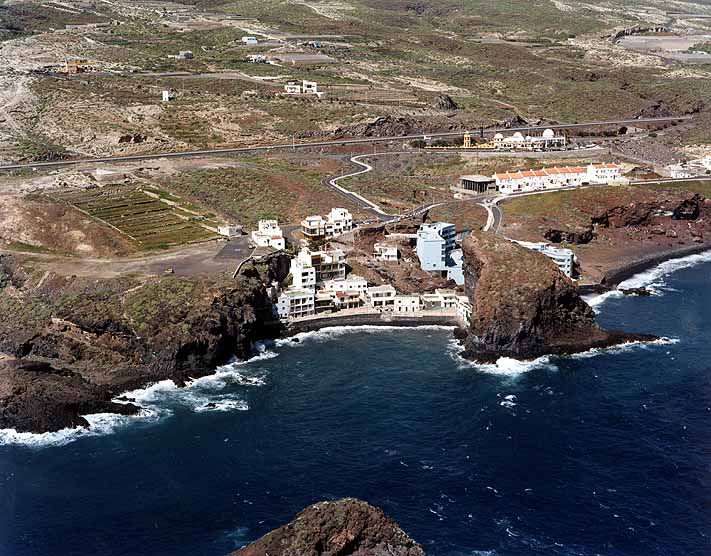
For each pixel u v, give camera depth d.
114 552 149.25
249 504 161.75
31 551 150.12
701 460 173.50
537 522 155.12
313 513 136.25
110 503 163.50
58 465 177.38
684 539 149.50
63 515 160.12
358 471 171.88
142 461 178.00
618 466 172.38
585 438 183.62
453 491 164.88
